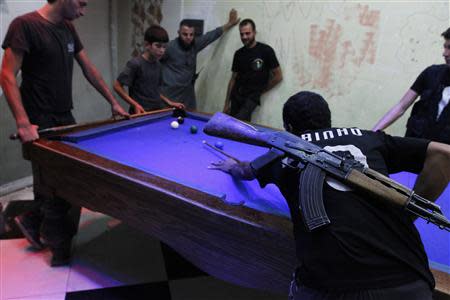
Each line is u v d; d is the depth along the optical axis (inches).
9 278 72.2
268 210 48.7
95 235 88.9
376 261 32.2
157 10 143.5
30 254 80.2
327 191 36.0
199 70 145.3
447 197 59.5
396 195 34.7
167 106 114.4
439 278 36.8
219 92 143.0
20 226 79.2
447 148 38.4
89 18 135.9
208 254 51.5
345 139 40.9
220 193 52.5
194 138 80.3
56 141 70.3
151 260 81.2
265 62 125.0
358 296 31.9
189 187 53.9
